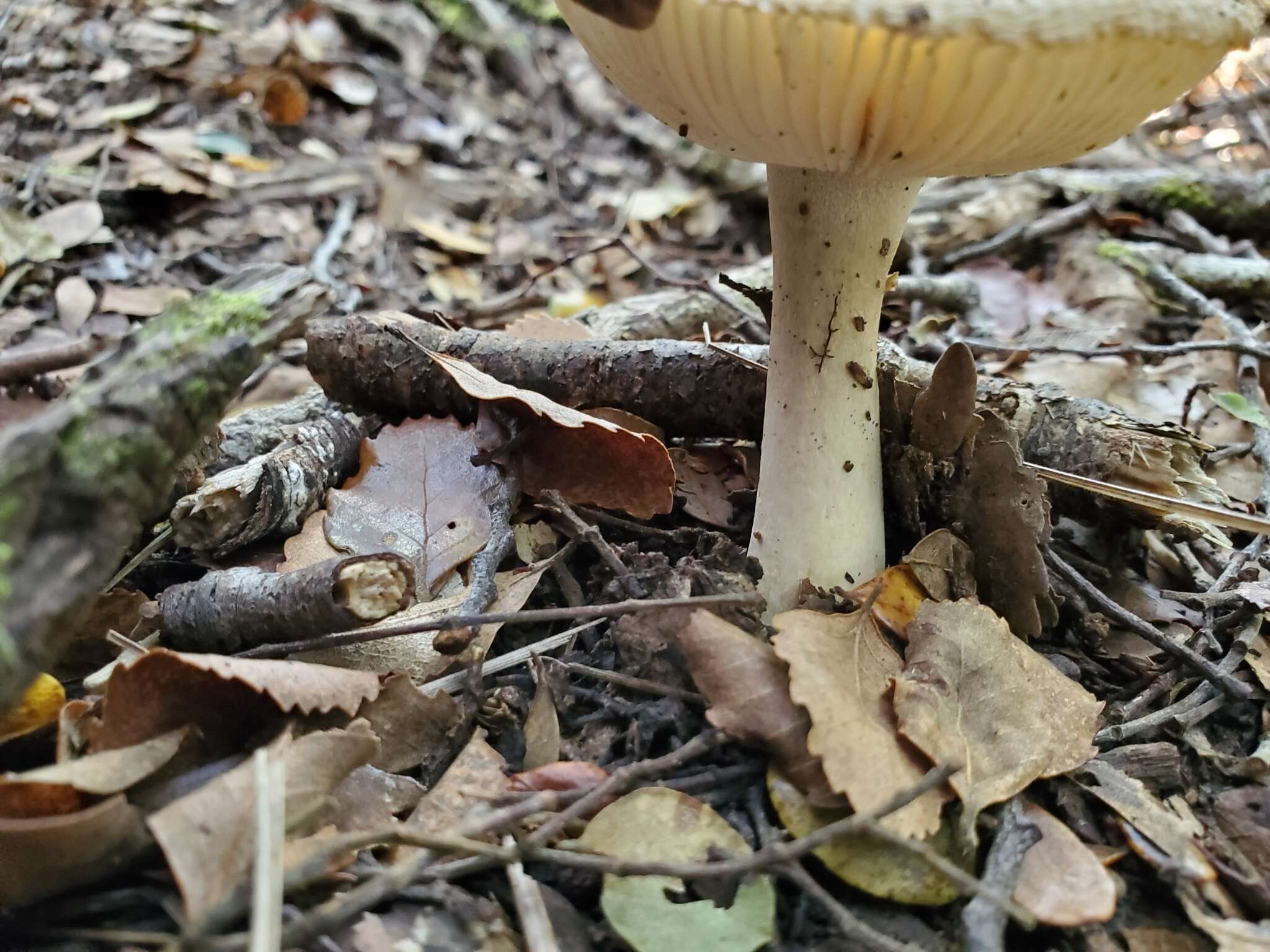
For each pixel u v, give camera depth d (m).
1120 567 0.19
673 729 0.14
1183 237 0.36
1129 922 0.12
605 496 0.18
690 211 0.45
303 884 0.10
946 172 0.13
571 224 0.43
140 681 0.11
